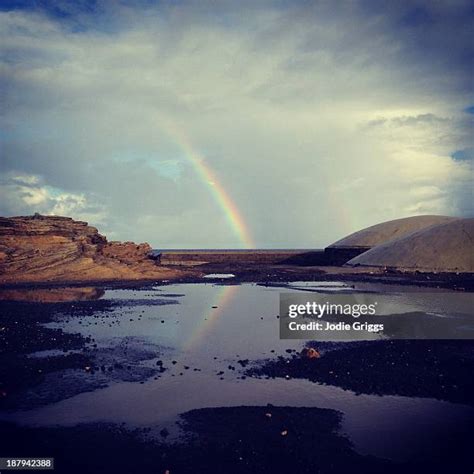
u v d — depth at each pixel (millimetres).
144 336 21328
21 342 19109
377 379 14312
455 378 14414
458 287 42188
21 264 49906
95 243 60594
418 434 10391
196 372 15266
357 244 88750
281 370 15398
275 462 9109
